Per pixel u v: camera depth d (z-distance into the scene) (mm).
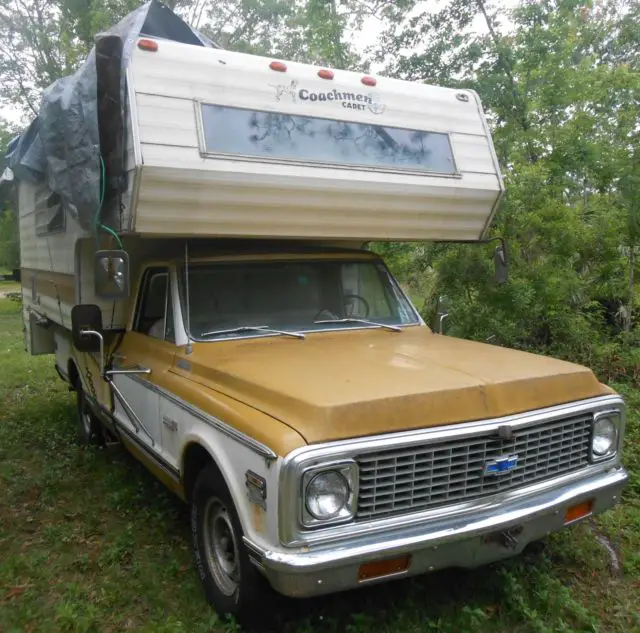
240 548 3217
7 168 7434
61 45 15406
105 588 3834
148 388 4391
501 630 3461
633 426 6312
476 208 4965
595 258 8148
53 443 6465
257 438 2967
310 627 3379
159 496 5066
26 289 7816
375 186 4441
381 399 2992
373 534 2895
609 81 8633
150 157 3799
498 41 9227
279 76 4293
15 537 4520
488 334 7785
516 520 3158
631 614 3582
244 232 4203
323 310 4785
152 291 4867
